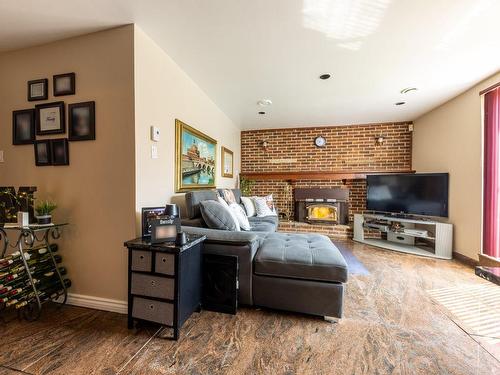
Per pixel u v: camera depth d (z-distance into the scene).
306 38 1.85
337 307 1.59
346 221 4.44
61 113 1.82
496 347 1.35
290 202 4.81
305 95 3.06
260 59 2.18
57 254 1.85
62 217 1.84
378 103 3.36
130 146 1.70
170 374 1.14
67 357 1.25
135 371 1.15
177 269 1.40
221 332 1.48
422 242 3.71
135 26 1.69
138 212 1.75
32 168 1.91
